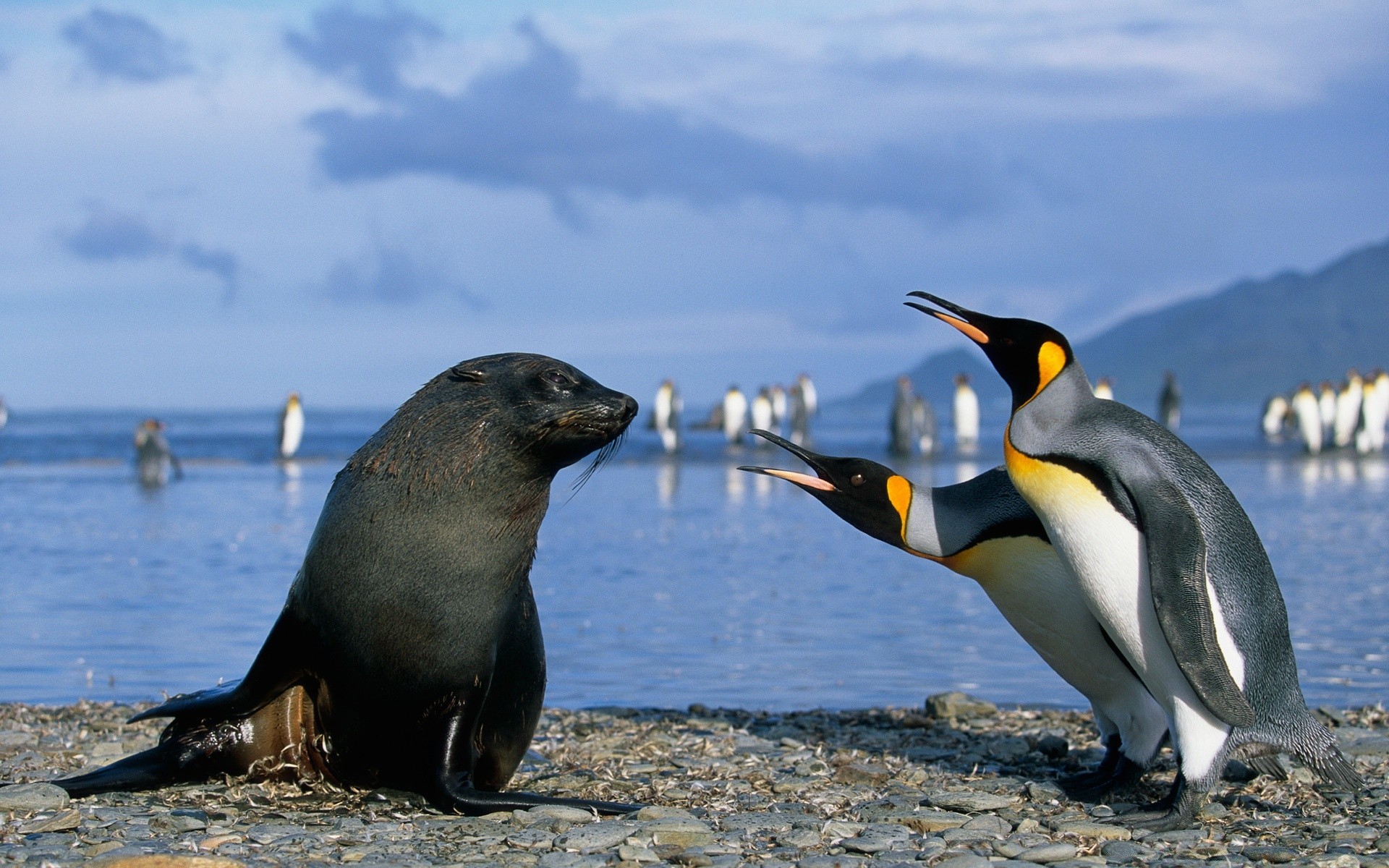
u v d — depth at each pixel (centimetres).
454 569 614
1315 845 568
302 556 1825
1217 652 577
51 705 924
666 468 4172
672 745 802
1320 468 4062
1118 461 600
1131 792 681
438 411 621
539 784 700
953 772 738
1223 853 556
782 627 1316
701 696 1011
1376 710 892
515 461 618
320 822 596
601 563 1838
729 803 646
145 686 1006
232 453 5053
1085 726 884
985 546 686
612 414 624
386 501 615
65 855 524
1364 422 4884
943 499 707
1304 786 695
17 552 1866
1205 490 608
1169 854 559
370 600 615
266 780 662
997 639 1255
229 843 550
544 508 643
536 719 704
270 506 2639
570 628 1309
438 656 620
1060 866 534
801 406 5338
